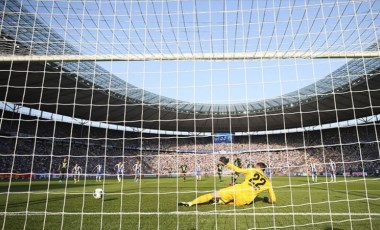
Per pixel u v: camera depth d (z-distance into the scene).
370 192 10.02
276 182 17.73
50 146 30.66
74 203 6.77
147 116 34.06
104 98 26.36
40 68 17.38
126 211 5.54
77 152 32.78
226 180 20.83
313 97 29.67
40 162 28.41
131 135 38.81
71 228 4.12
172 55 5.86
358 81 23.02
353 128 36.12
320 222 4.44
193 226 4.18
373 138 33.75
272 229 3.99
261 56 5.81
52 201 7.17
